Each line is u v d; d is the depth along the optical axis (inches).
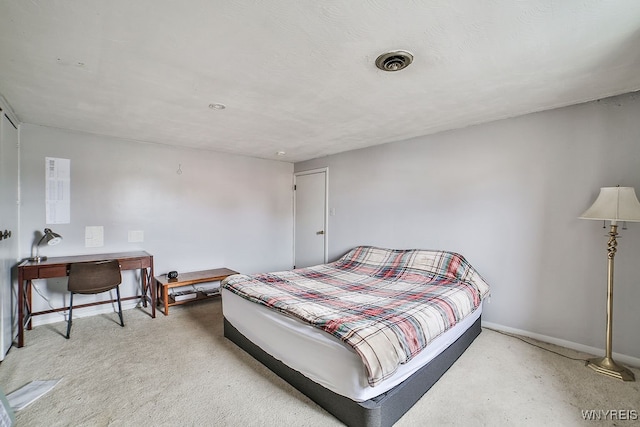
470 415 68.5
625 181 91.7
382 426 62.1
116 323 125.3
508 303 114.8
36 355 97.0
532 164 108.6
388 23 55.9
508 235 114.5
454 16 53.8
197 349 102.0
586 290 98.2
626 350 91.4
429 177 137.2
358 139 145.9
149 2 49.8
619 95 92.0
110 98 92.9
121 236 143.4
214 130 129.0
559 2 50.1
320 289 106.6
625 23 55.7
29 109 102.8
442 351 84.4
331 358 67.2
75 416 68.2
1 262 95.0
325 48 64.5
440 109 103.7
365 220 165.2
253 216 191.3
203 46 63.7
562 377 83.7
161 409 70.9
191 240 165.3
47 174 124.7
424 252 133.3
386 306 84.7
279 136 139.5
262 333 89.5
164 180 155.5
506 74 77.2
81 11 52.0
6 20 54.4
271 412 69.9
